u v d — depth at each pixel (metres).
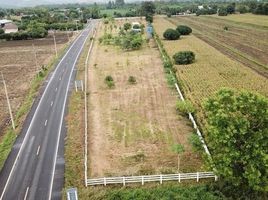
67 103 58.88
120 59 90.81
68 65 88.12
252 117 29.33
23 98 63.66
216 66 76.38
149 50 101.06
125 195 31.80
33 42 138.12
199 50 96.06
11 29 168.12
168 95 59.72
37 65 91.31
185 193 31.72
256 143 28.19
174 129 46.22
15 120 53.06
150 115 51.38
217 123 29.05
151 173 36.09
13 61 98.94
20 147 43.88
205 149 36.47
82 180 35.56
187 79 66.75
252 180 28.22
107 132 46.31
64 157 40.69
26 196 34.00
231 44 104.44
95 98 60.31
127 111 53.44
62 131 47.81
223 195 30.89
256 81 63.53
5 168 39.22
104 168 37.59
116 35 133.88
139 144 42.53
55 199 33.16
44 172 37.91
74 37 145.12
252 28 139.00
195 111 49.81
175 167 36.94
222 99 29.94
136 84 67.12
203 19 187.38
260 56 86.00
